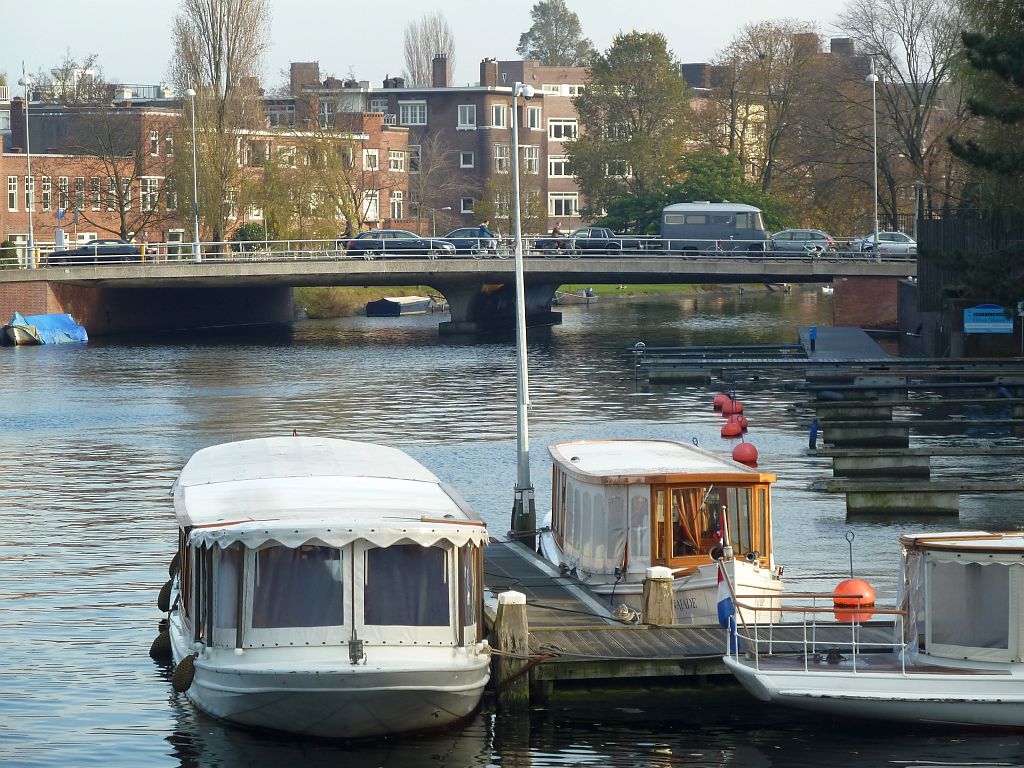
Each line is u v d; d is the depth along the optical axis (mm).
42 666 28016
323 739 24000
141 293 123750
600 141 170500
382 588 24125
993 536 25203
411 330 125500
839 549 37562
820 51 161875
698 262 108562
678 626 27953
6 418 66062
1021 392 65688
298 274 111500
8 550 38062
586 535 31656
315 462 29797
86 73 140750
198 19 128250
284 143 139875
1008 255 66562
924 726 24594
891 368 72938
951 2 123312
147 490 47250
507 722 25359
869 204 145625
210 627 24375
